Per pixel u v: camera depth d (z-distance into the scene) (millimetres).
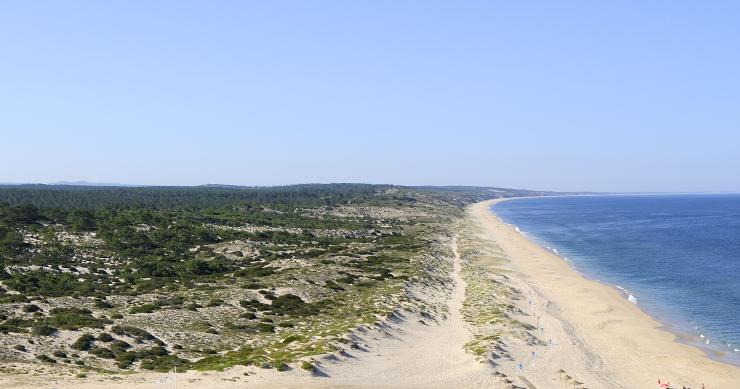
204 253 96875
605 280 96375
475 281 88062
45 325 49812
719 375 50031
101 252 89125
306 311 62938
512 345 55125
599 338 61469
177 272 81750
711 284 91812
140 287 71688
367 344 51531
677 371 50938
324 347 48250
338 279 80312
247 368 42781
